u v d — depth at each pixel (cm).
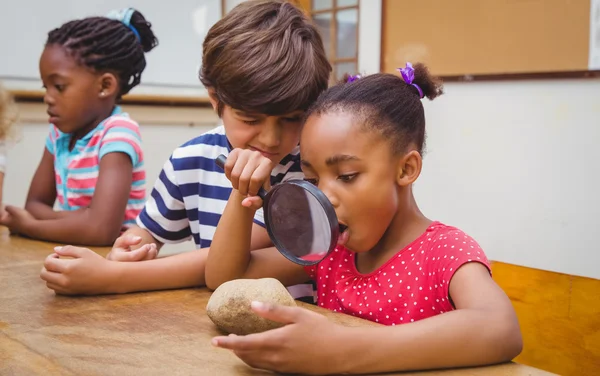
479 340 70
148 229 135
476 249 86
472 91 224
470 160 229
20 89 267
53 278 100
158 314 91
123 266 104
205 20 317
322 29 268
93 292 101
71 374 67
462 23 220
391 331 69
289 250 90
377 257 101
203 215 130
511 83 212
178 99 305
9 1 262
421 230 98
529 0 201
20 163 268
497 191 221
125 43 176
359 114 89
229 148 129
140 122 296
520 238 216
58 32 171
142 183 185
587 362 106
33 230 158
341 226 90
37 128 272
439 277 87
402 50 239
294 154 123
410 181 93
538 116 206
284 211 88
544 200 208
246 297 79
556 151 203
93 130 175
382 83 95
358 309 100
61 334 81
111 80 174
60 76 167
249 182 96
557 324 110
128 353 74
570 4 192
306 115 95
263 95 103
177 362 71
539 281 113
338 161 88
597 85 190
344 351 67
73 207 179
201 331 82
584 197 198
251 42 106
